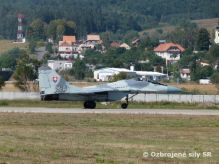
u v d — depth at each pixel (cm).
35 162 10175
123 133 14675
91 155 10944
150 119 18550
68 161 10338
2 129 15212
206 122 17950
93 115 19512
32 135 13812
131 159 10662
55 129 15400
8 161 10194
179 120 18412
